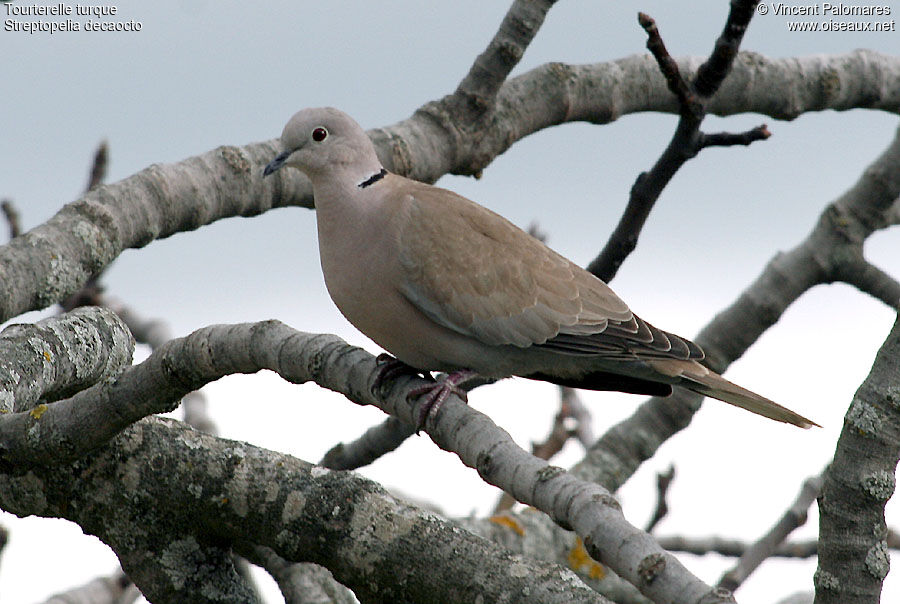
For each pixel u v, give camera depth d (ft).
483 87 35.81
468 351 29.14
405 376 24.75
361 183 29.37
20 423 24.62
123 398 23.72
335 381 23.82
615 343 29.07
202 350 23.18
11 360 26.48
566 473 18.79
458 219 28.99
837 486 20.74
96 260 31.12
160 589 26.37
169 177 32.78
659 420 39.68
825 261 41.45
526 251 29.40
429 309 28.40
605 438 39.81
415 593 23.35
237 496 25.46
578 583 21.98
